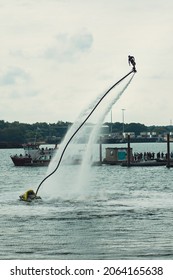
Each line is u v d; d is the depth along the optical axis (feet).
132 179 474.90
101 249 201.46
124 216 258.57
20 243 209.97
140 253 195.93
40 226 237.66
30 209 277.44
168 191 369.30
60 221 247.91
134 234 222.48
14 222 245.86
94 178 472.44
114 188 388.78
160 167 619.26
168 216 258.57
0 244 208.74
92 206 287.48
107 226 237.45
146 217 256.32
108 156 655.35
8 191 370.32
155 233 223.92
